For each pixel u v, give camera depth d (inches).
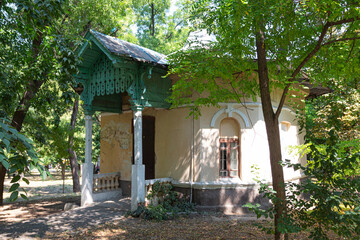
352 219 163.3
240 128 430.9
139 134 402.3
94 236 297.7
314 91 562.3
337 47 268.2
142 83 407.2
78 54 408.5
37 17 238.2
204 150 421.1
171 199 429.4
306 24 275.0
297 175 502.6
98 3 578.9
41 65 360.5
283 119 487.2
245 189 417.7
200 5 276.7
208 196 411.2
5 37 359.9
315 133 432.8
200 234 299.9
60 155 691.4
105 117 562.3
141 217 366.6
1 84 367.6
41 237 295.4
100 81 430.0
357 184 166.6
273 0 217.6
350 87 433.7
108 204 440.8
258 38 243.6
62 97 289.1
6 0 267.1
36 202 546.9
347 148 244.4
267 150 431.8
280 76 276.4
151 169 477.7
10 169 101.9
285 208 186.4
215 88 305.4
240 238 282.5
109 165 540.7
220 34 292.0
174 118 457.1
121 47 398.9
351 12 223.8
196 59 280.4
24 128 608.4
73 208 427.2
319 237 171.3
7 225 342.6
